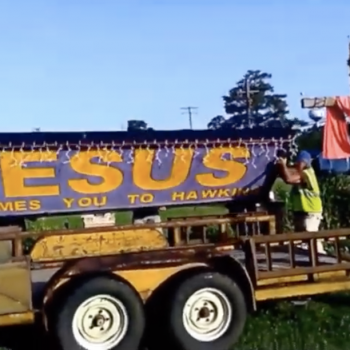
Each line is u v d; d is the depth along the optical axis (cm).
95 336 755
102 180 981
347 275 884
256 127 1056
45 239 812
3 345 820
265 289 836
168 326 776
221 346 790
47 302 749
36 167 946
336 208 1512
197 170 1028
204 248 820
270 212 1096
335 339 809
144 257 786
